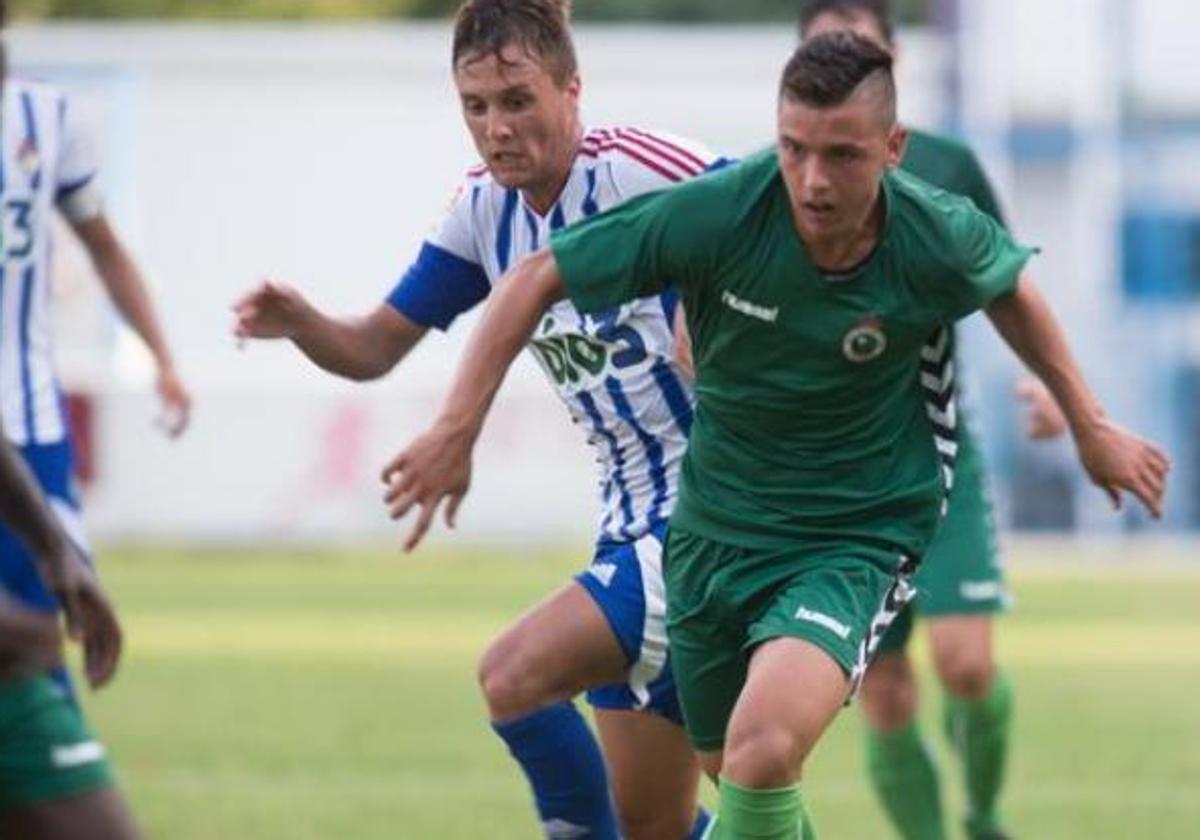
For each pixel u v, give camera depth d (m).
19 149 27.22
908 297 21.14
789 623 21.28
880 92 20.23
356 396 81.38
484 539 80.81
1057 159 93.94
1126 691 49.03
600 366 23.98
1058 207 94.12
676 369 23.86
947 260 21.09
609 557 24.08
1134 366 85.56
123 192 87.50
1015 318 22.36
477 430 21.45
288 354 86.94
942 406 22.05
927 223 21.09
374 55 87.81
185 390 30.94
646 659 23.70
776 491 21.84
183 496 81.50
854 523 21.81
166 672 50.91
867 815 34.28
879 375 21.45
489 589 68.75
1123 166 94.00
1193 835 32.28
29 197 27.34
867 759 30.59
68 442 27.75
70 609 19.11
